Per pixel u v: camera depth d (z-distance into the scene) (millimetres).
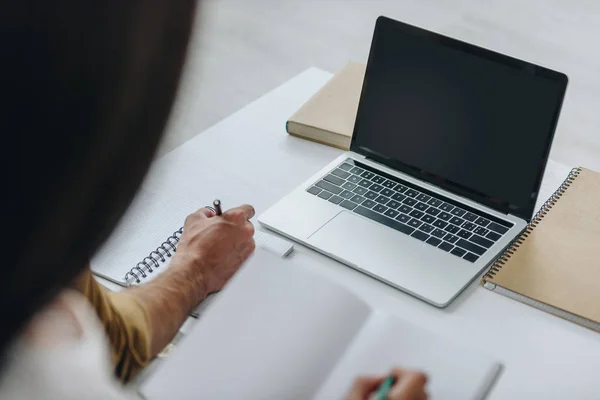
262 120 1572
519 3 3621
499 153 1233
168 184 1354
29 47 191
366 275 1155
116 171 216
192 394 861
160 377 877
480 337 1054
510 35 3391
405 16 3559
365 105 1367
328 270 1167
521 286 1104
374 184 1323
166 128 224
